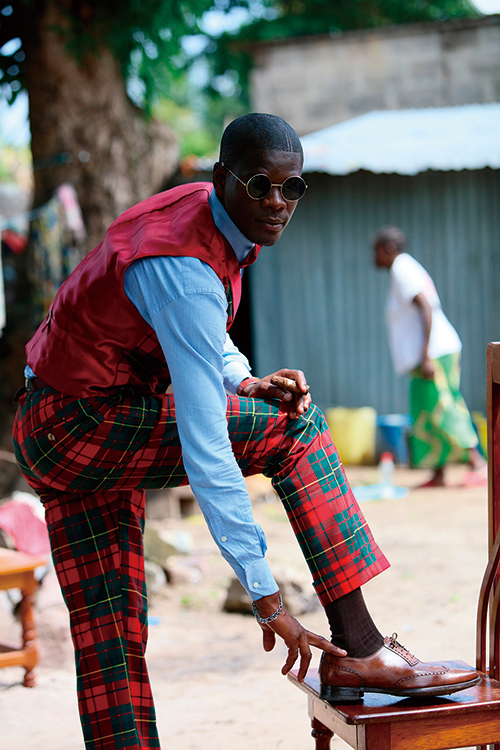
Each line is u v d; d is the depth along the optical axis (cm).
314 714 212
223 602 445
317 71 996
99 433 189
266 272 864
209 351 174
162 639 392
